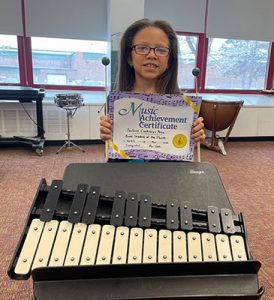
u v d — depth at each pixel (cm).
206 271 72
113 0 403
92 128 459
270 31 510
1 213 258
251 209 281
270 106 505
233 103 441
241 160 424
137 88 143
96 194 90
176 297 68
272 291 180
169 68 142
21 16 436
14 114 431
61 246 77
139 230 82
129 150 124
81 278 70
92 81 498
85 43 475
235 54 525
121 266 69
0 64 462
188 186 104
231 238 82
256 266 71
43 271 68
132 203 89
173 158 124
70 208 86
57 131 450
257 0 491
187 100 121
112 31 411
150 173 109
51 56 473
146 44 133
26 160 392
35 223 82
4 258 201
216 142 471
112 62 402
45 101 436
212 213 89
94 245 77
